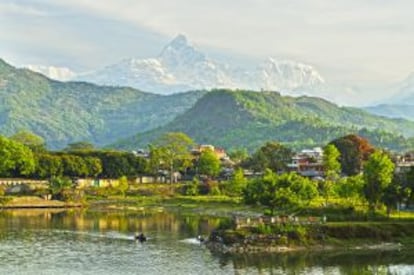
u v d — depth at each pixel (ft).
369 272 461.78
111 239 612.29
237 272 457.27
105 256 519.19
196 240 604.90
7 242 586.86
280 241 550.36
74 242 590.96
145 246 570.05
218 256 519.60
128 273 455.22
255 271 460.96
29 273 451.94
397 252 542.16
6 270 460.55
